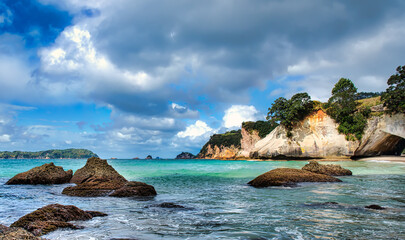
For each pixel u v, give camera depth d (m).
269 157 65.50
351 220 7.14
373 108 56.56
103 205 10.18
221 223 6.98
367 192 12.91
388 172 24.44
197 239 5.48
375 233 5.84
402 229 6.18
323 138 59.56
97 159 18.94
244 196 12.16
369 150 56.34
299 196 11.88
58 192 13.96
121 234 5.93
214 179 21.02
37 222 6.32
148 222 7.20
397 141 56.25
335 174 21.38
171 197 12.23
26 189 15.08
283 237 5.57
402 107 50.19
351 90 58.00
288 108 63.16
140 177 22.89
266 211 8.59
